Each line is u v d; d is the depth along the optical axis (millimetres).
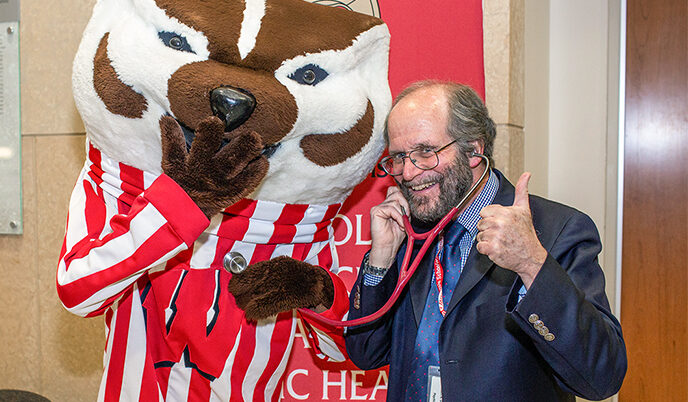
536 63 1902
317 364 1672
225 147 992
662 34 2064
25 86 1900
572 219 1153
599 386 992
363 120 1193
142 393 1210
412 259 1274
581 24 2035
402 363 1235
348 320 1254
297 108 1061
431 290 1211
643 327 2174
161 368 1239
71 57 1858
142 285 1243
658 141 2098
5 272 1956
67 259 1126
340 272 1660
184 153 998
